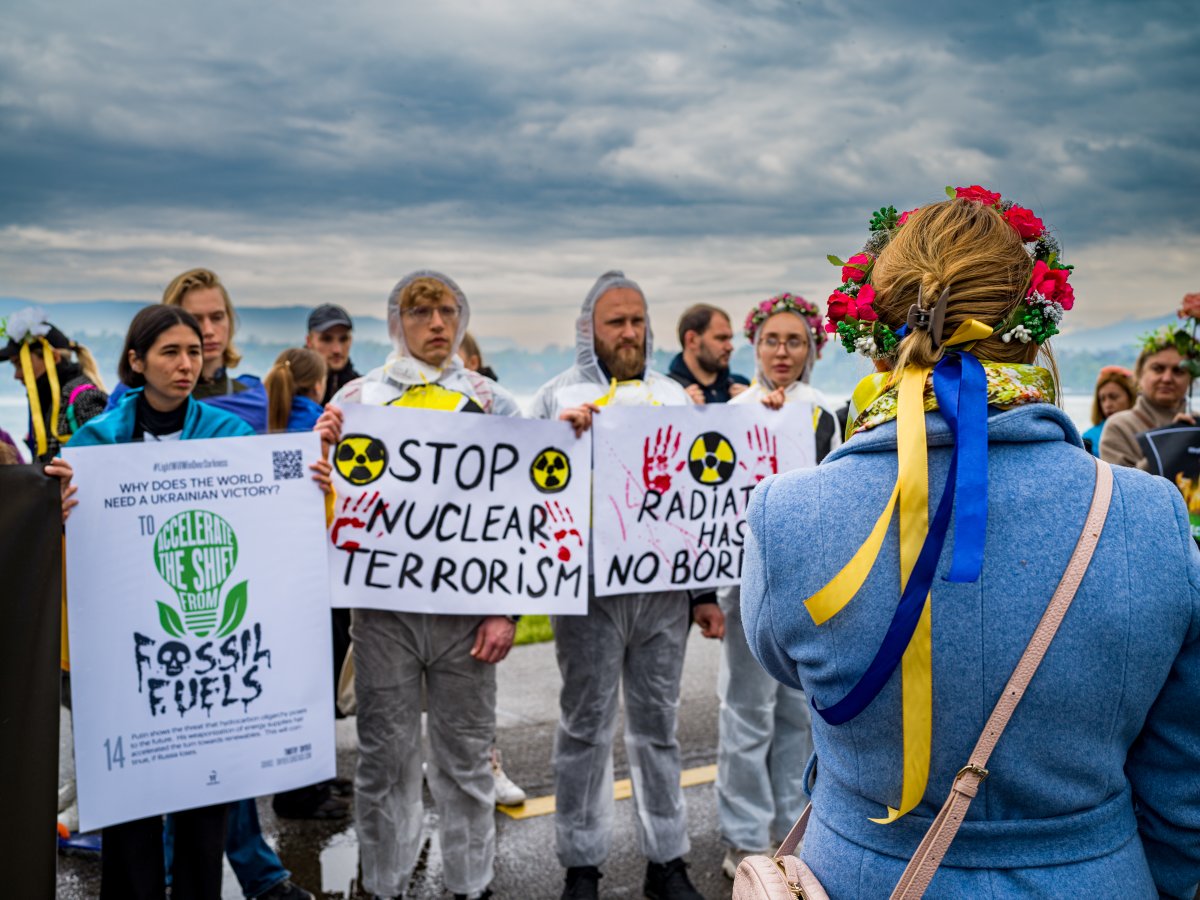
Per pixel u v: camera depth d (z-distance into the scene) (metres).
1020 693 1.31
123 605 3.07
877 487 1.43
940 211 1.53
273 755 3.27
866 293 1.52
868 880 1.43
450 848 3.64
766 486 1.56
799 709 4.08
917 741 1.36
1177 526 1.36
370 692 3.55
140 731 3.10
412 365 3.73
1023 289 1.44
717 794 4.07
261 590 3.25
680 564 3.80
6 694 2.68
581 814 3.72
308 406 4.96
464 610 3.55
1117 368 6.38
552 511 3.67
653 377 4.16
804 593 1.46
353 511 3.49
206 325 4.38
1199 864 1.45
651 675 3.81
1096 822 1.39
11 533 2.71
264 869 3.69
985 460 1.33
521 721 5.74
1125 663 1.32
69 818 4.25
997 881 1.36
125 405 3.33
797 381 4.53
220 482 3.19
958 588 1.34
